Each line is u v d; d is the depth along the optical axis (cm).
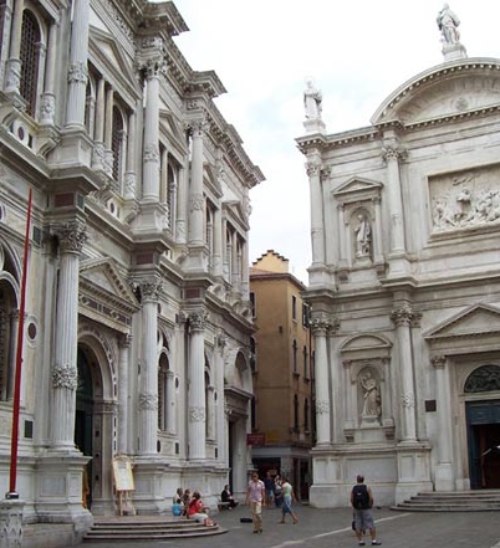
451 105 3903
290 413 4947
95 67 2658
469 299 3634
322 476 3738
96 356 2570
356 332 3872
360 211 4050
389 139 3934
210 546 1894
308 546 1897
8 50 2191
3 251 2045
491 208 3728
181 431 3148
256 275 5197
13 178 2102
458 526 2394
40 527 1902
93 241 2558
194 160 3497
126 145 2919
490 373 3566
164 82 3309
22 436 2036
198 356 3253
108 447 2562
